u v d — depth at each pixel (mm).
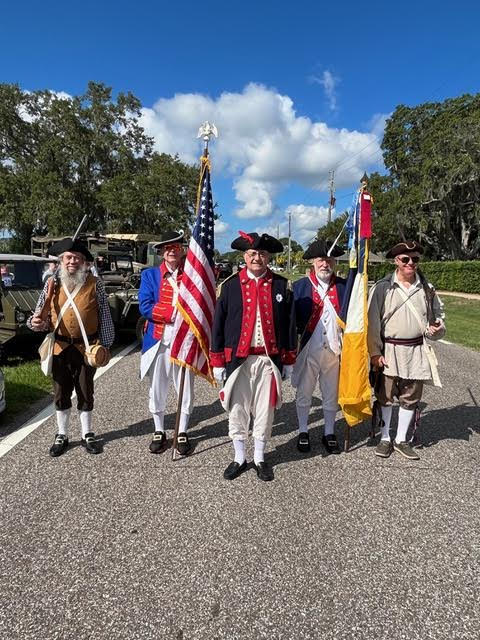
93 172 45344
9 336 8273
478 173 34938
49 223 39656
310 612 2520
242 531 3234
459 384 7418
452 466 4336
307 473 4145
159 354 4535
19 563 2863
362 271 4395
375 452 4633
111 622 2428
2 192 40062
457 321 17203
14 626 2391
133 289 11078
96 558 2920
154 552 2988
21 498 3613
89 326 4410
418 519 3434
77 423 5258
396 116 44375
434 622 2465
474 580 2791
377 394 4578
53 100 43688
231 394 4043
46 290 4359
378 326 4496
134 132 45594
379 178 46094
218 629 2396
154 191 40344
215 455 4477
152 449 4500
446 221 39906
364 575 2816
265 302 3990
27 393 6285
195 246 4441
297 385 4660
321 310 4586
